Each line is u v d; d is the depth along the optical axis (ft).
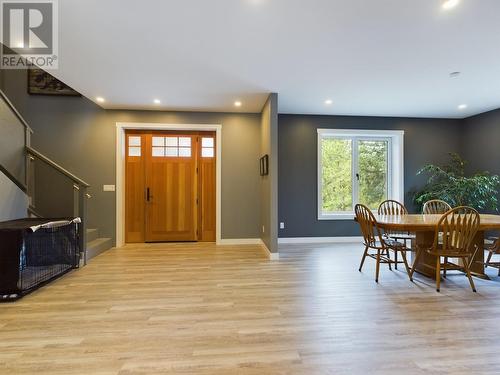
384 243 10.94
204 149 17.93
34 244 10.92
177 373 5.28
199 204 17.93
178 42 9.08
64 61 10.43
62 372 5.30
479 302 8.54
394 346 6.18
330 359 5.73
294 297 8.95
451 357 5.79
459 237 9.48
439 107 16.57
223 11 7.45
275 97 13.99
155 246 16.62
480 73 11.66
